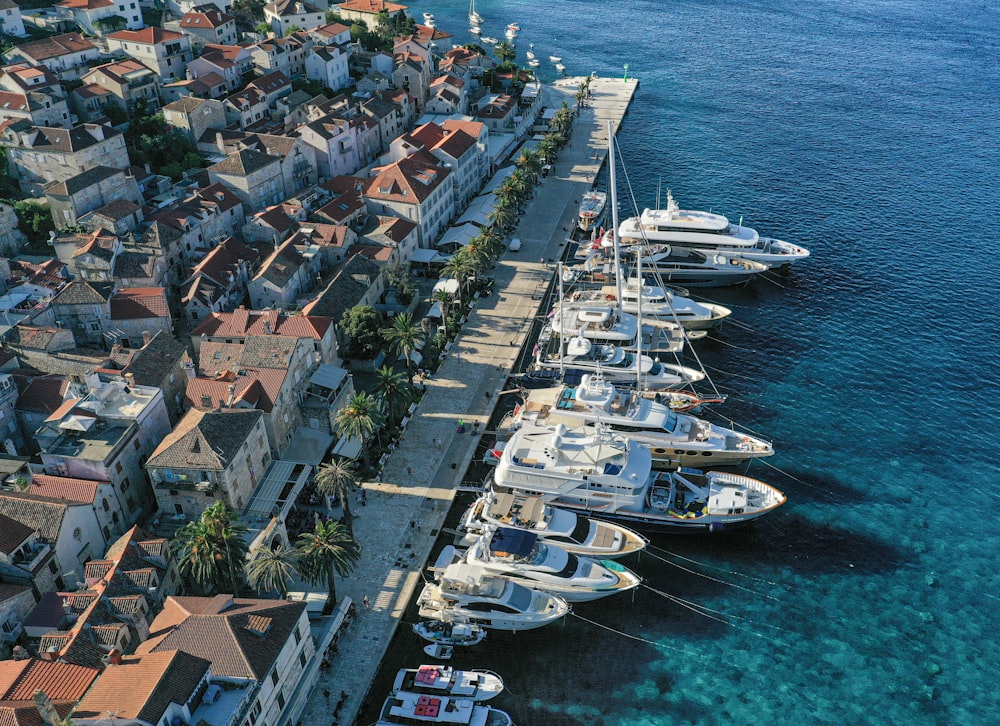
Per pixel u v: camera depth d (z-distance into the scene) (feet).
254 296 496.64
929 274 571.69
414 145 644.69
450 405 442.09
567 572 331.36
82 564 328.70
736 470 404.77
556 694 301.43
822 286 558.97
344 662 308.19
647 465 367.25
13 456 369.50
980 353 489.67
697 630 327.06
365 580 340.59
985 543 366.43
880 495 391.04
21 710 238.48
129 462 358.64
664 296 511.40
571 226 628.69
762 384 465.06
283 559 307.17
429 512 373.61
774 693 303.89
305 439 400.47
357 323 456.45
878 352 491.72
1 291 470.80
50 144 579.48
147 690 237.66
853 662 315.37
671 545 364.38
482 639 320.09
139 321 449.89
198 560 302.66
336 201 565.94
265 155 596.29
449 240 586.45
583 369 455.22
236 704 248.93
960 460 411.95
